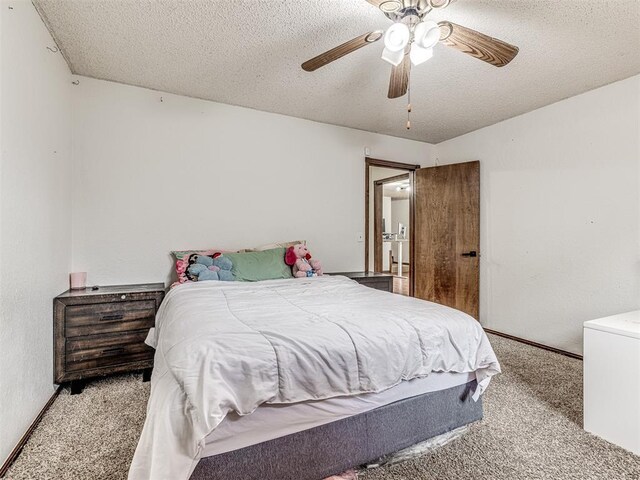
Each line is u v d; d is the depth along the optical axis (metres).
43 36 1.89
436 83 2.64
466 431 1.67
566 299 2.91
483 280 3.67
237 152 3.14
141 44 2.14
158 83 2.68
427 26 1.44
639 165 2.47
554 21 1.87
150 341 2.10
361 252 3.83
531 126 3.21
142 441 1.00
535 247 3.16
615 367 1.62
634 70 2.42
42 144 1.88
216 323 1.34
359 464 1.34
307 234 3.51
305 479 1.22
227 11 1.82
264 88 2.76
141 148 2.75
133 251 2.72
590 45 2.11
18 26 1.58
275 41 2.10
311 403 1.22
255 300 1.90
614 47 2.12
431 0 1.47
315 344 1.24
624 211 2.55
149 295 2.33
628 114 2.53
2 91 1.42
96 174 2.60
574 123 2.86
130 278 2.71
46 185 1.95
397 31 1.47
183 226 2.91
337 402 1.27
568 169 2.90
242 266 2.72
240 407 1.06
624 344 1.59
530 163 3.21
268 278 2.77
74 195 2.52
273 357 1.15
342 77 2.57
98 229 2.60
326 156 3.61
